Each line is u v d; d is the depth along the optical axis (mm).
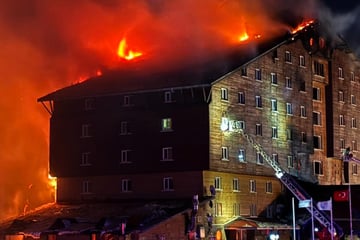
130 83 75000
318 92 88625
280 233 74438
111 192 73438
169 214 64375
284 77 80625
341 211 74500
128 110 73438
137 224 62938
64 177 76562
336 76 90938
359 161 79938
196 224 65625
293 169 80750
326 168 88312
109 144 74188
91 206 72312
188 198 68625
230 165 71000
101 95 74438
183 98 70250
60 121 77625
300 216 75625
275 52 79438
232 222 69750
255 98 75562
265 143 76375
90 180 74938
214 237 67812
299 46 84000
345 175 91625
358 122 95062
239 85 73250
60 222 66250
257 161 75125
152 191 70938
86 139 75688
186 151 69375
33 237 67500
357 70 95750
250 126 74375
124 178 72875
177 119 70312
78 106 76812
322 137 88438
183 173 69375
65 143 76938
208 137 68375
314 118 87438
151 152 71438
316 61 87562
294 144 81188
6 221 71562
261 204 75688
